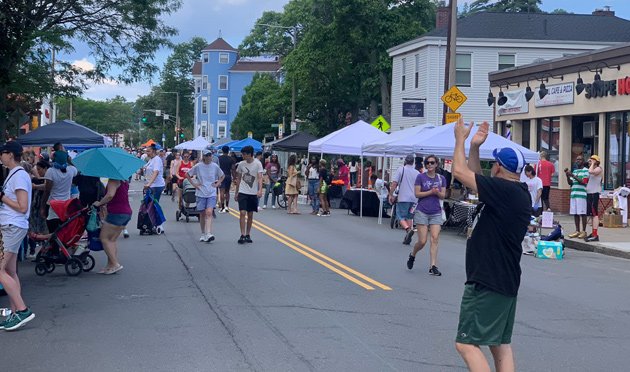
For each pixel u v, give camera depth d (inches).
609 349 318.7
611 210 877.2
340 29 1849.2
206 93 3873.0
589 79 992.9
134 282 458.9
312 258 577.0
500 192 213.6
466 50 1503.4
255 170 660.1
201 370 274.2
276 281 467.8
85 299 405.7
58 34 705.6
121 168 468.4
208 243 661.3
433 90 1508.4
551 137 1101.7
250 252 604.7
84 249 527.8
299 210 1127.6
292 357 292.7
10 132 853.8
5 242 332.2
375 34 1854.1
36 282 458.0
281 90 2213.3
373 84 1887.3
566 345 323.9
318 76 1919.3
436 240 503.8
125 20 866.1
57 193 517.3
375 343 316.8
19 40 494.0
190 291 430.0
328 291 435.8
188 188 853.8
